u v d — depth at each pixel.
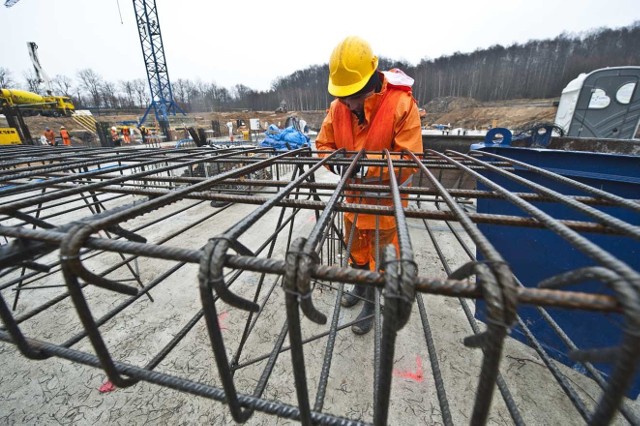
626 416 0.79
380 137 2.34
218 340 0.58
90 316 0.63
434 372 0.86
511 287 0.42
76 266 0.57
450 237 4.29
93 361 0.72
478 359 2.16
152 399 1.91
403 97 2.26
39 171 1.50
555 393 1.88
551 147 3.32
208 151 2.40
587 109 5.56
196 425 1.76
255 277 3.29
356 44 2.17
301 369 0.57
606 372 1.88
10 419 1.80
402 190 1.36
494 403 1.84
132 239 1.02
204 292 0.53
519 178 1.05
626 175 1.64
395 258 0.48
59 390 1.97
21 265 0.83
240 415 0.69
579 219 1.79
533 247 1.93
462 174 2.12
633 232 0.60
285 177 8.55
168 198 0.85
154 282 1.24
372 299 2.51
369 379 2.04
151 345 2.34
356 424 0.61
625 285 0.37
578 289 1.81
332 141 2.80
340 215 3.25
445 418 0.73
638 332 0.35
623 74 5.14
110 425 1.76
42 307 1.04
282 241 4.30
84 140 19.34
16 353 2.25
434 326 2.48
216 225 4.96
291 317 0.52
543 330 2.09
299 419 0.64
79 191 1.02
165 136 26.42
